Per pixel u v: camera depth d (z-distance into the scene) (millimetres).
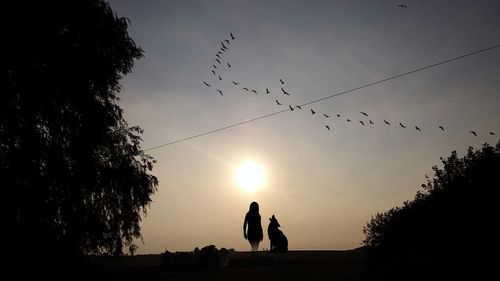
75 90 15523
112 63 16938
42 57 14766
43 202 13555
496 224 9406
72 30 16000
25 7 14367
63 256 13930
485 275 8461
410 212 13445
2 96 13477
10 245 12734
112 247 16531
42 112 14609
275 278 13633
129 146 17750
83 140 15680
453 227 10281
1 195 12781
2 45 13711
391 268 11727
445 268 9336
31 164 13547
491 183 10336
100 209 16234
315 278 13000
